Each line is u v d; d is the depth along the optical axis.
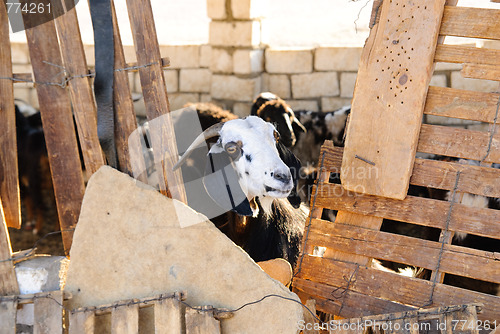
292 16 9.25
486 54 2.68
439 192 4.34
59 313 2.50
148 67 2.72
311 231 3.05
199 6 10.00
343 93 7.80
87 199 2.62
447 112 2.78
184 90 8.42
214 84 8.10
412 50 2.73
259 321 2.52
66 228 2.84
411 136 2.75
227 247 2.58
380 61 2.80
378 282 2.87
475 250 2.71
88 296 2.61
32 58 2.68
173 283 2.59
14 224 2.84
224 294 2.56
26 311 2.60
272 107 5.77
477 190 2.75
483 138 2.73
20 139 5.57
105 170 2.64
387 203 2.89
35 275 2.64
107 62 2.67
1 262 2.63
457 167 2.78
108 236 2.62
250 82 7.87
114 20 2.68
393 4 2.76
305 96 7.98
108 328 2.60
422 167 2.84
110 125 2.72
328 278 2.98
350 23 8.74
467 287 3.79
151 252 2.61
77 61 2.69
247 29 7.70
